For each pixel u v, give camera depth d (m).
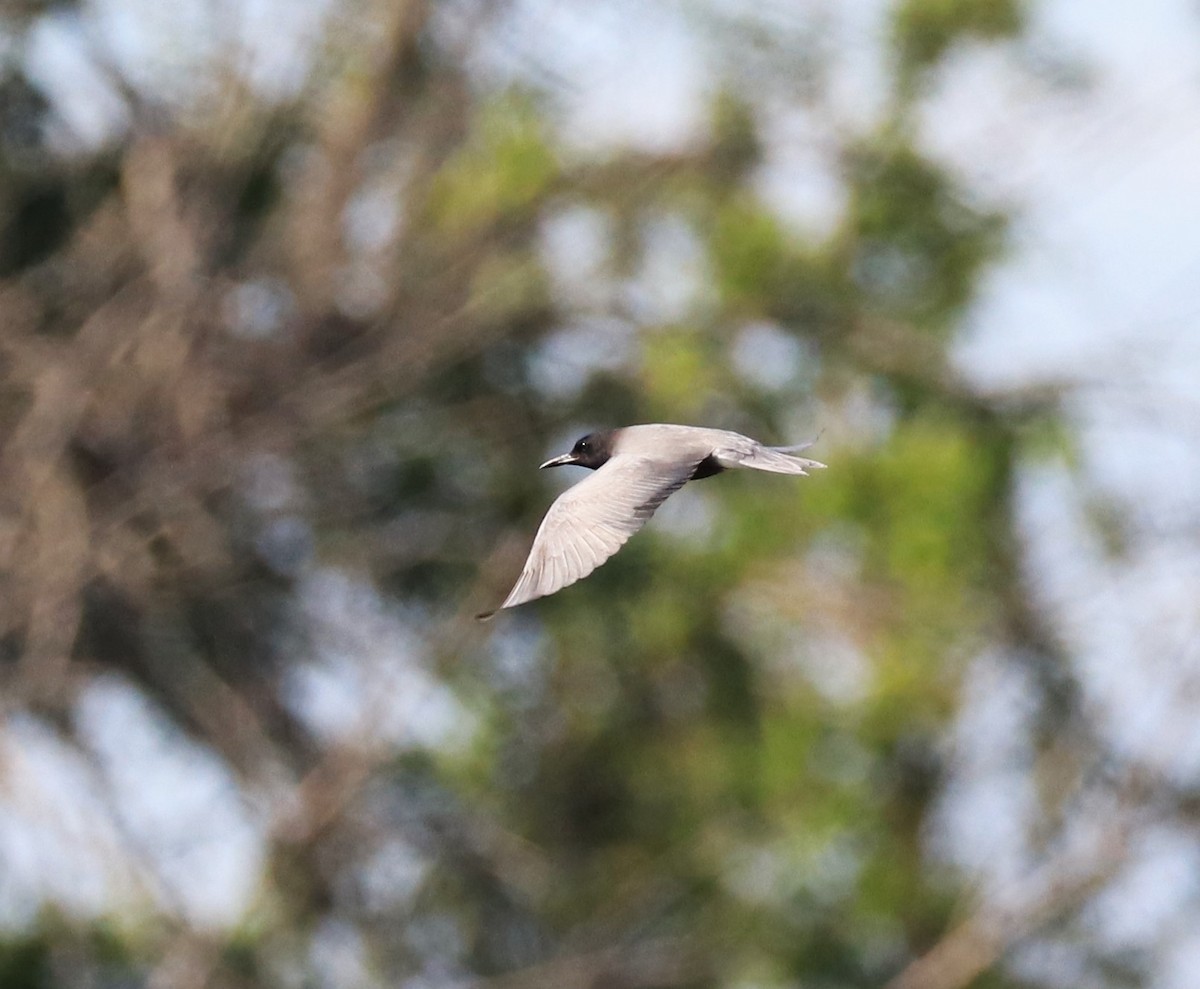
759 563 18.41
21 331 20.39
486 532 20.70
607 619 19.05
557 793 19.45
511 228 20.45
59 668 19.45
